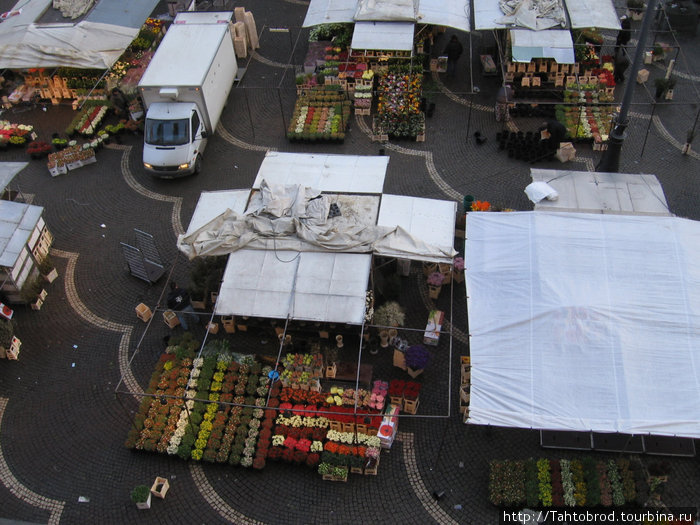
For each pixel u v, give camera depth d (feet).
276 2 138.10
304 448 66.69
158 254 85.15
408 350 71.15
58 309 83.05
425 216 79.25
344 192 81.97
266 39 127.95
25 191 99.45
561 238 70.59
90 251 90.02
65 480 66.80
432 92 109.91
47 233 89.56
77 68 114.11
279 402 71.20
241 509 63.93
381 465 66.64
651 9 75.15
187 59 103.04
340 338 75.82
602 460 65.46
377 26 110.73
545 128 98.68
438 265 82.64
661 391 59.47
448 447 67.77
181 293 79.10
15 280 80.74
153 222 93.61
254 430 68.54
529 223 73.05
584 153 99.86
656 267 66.95
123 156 105.19
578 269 67.62
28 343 79.46
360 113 108.58
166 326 80.33
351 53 112.98
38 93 115.85
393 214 79.20
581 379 60.64
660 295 64.85
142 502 62.90
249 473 66.64
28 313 82.84
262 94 115.34
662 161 97.50
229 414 70.74
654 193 81.20
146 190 98.73
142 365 76.59
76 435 70.49
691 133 96.32
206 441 68.44
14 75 121.29
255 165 101.50
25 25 111.65
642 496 61.57
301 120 105.91
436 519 62.44
